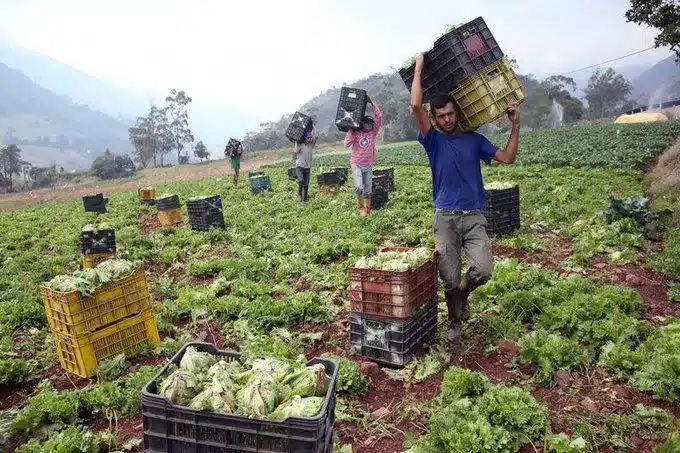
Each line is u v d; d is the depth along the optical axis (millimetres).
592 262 10078
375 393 6105
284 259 12180
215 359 4824
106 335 7098
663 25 29953
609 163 26094
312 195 22953
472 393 5664
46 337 8664
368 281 6484
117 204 29234
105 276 7051
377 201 18281
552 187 19469
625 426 5004
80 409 6059
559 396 5652
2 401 6738
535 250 11203
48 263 14664
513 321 7418
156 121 139625
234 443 3951
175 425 4074
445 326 7656
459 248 6777
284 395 4176
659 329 6562
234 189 29797
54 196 79188
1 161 115438
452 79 6574
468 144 6555
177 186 40000
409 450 4859
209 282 11258
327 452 4195
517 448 4793
